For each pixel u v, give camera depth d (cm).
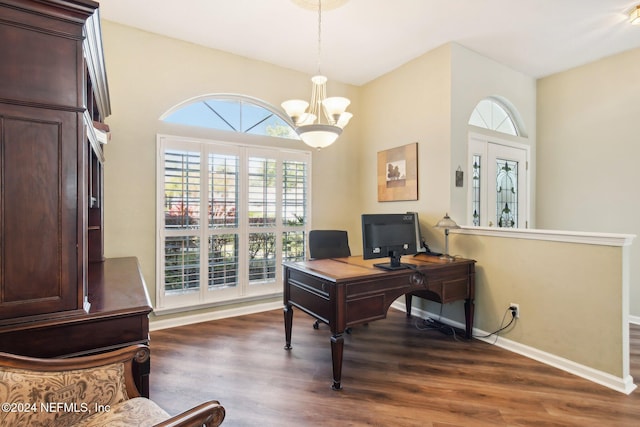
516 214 394
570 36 309
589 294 226
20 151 123
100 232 267
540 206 412
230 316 349
